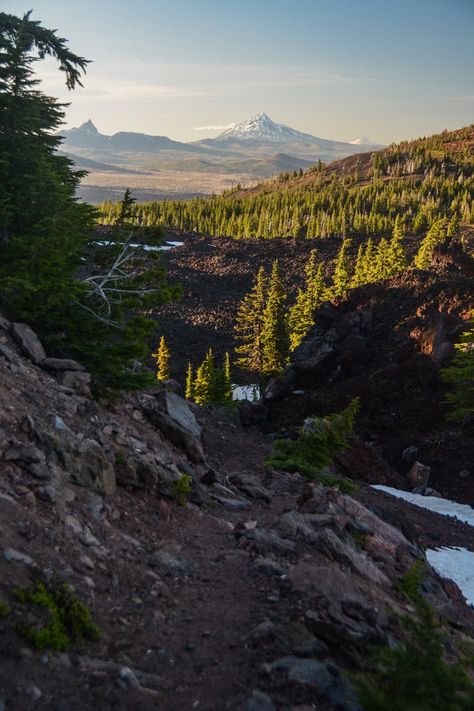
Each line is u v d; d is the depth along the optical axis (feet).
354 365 142.31
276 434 101.24
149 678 21.42
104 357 50.16
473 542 71.05
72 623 22.77
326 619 27.09
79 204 56.18
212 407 105.09
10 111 46.29
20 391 38.73
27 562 24.32
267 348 219.82
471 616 42.42
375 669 24.38
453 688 19.33
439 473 103.04
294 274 420.77
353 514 49.32
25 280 45.06
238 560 33.45
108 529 31.71
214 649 24.20
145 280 55.31
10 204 47.62
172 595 28.30
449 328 132.16
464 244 430.20
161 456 45.88
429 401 120.47
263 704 20.57
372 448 104.73
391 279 164.96
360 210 652.07
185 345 307.58
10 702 18.07
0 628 20.58
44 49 54.75
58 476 32.32
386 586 37.06
